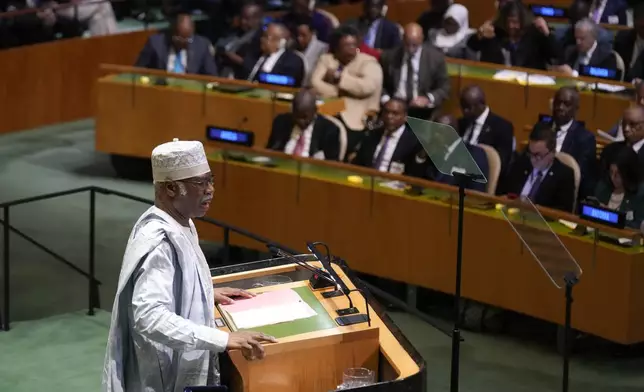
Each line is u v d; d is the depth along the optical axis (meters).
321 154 24.70
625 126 22.06
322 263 12.05
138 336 11.02
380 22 35.00
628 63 32.06
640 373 19.67
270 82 29.11
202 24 35.00
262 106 28.92
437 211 21.45
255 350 10.43
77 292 23.17
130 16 36.72
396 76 30.53
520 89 30.61
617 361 20.19
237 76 32.53
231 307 11.48
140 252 10.78
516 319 21.86
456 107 31.77
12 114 34.22
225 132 23.97
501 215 20.66
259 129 29.06
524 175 22.45
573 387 19.09
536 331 21.41
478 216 20.94
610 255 19.41
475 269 21.16
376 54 31.69
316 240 23.14
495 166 23.00
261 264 12.51
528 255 20.38
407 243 21.97
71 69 35.38
